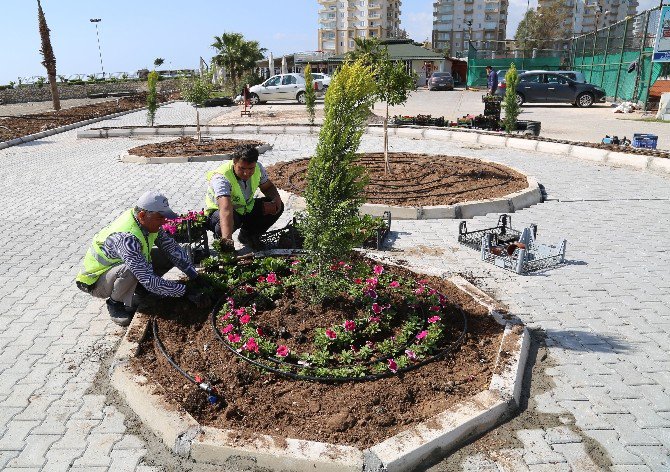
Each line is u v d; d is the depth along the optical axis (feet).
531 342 14.70
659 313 16.26
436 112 76.48
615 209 27.14
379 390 11.80
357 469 9.73
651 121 63.10
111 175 36.24
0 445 10.83
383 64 30.01
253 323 14.20
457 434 10.73
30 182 34.60
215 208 19.94
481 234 22.95
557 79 81.71
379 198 27.40
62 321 15.98
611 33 92.38
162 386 12.06
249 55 121.08
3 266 20.31
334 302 14.92
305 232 14.23
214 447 10.20
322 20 402.72
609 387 12.69
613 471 10.15
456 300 16.20
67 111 87.81
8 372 13.35
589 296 17.46
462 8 376.89
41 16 87.76
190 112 85.15
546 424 11.45
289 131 55.83
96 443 10.88
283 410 11.33
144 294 15.81
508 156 41.27
